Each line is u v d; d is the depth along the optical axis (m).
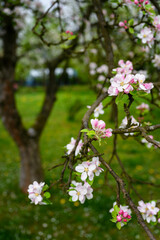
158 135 1.63
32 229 4.15
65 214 4.46
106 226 4.11
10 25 4.06
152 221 1.58
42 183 1.41
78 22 3.78
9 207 4.70
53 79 4.99
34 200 1.39
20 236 3.95
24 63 6.55
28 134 5.00
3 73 4.66
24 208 4.64
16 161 7.04
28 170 5.04
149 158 6.64
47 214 4.51
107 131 1.29
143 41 1.93
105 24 2.12
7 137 9.18
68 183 1.32
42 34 2.24
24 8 3.43
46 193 1.40
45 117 5.11
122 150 6.94
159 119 2.10
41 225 4.25
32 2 3.62
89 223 4.23
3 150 7.88
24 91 18.16
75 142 1.53
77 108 10.61
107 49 2.07
